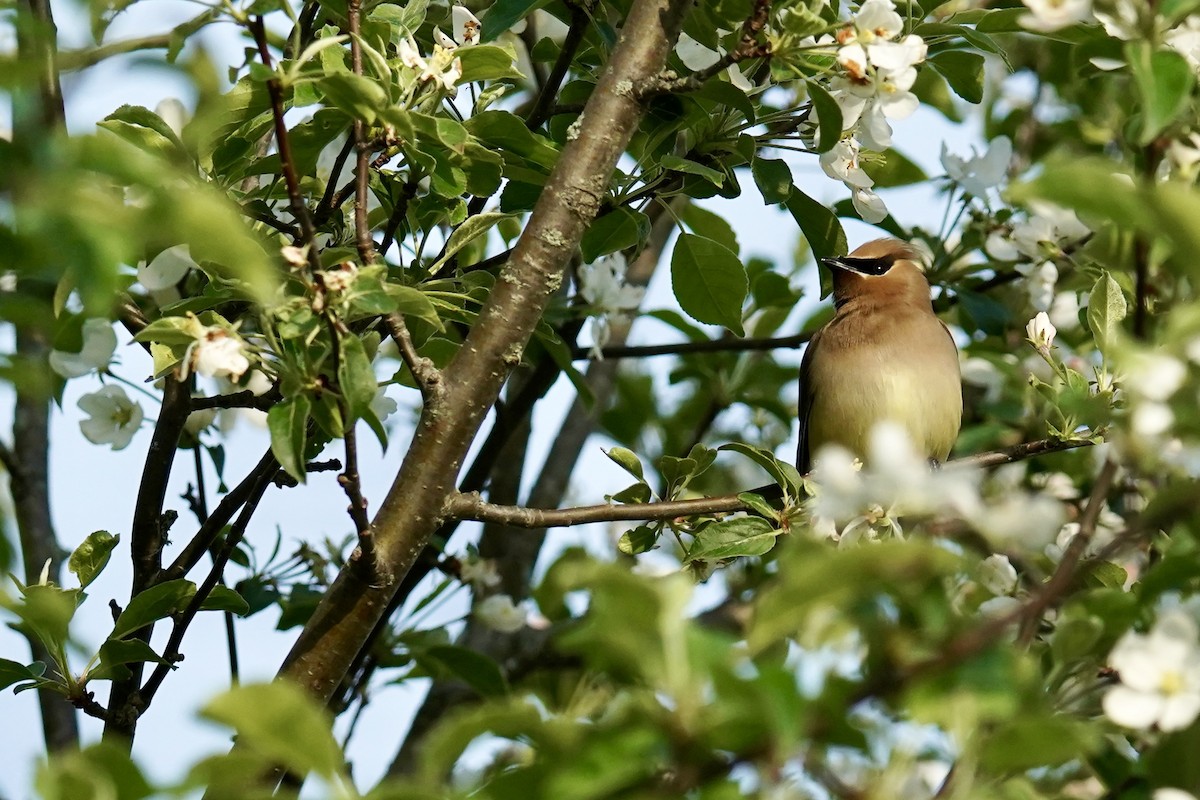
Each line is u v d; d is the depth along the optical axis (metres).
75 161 5.38
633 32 9.10
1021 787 5.76
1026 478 12.74
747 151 10.27
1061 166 5.70
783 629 5.28
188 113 9.59
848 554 5.10
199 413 11.57
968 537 6.92
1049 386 9.84
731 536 9.49
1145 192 5.66
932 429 13.38
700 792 5.20
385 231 9.94
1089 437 9.74
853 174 10.20
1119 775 7.09
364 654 11.67
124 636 9.27
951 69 10.52
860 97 9.09
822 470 6.34
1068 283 12.75
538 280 8.84
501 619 12.42
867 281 13.85
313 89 8.74
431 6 10.98
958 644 5.62
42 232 5.23
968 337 15.41
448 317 9.33
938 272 14.00
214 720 5.11
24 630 9.08
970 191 12.59
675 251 10.54
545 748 5.45
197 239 5.52
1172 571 6.55
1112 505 11.73
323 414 7.60
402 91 8.48
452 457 8.70
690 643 5.12
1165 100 6.67
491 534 14.66
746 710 5.08
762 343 13.92
